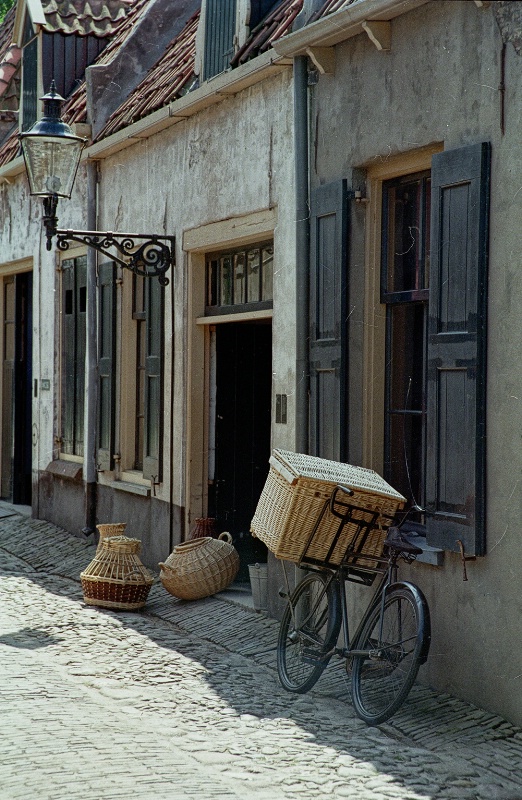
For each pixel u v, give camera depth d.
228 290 9.32
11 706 6.04
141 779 4.85
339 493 6.25
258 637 7.82
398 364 7.20
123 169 11.08
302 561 6.40
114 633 8.09
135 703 6.29
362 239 7.30
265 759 5.26
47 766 4.99
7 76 15.59
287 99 8.03
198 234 9.45
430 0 6.41
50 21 13.09
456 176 6.18
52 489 13.15
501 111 5.91
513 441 5.82
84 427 12.12
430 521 6.37
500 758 5.34
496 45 5.93
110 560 8.95
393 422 7.25
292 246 7.98
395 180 7.15
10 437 15.43
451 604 6.29
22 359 14.79
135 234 9.70
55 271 12.95
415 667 5.70
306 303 7.75
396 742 5.59
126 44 11.72
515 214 5.81
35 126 8.94
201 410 9.76
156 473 10.19
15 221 14.43
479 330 6.02
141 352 11.12
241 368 9.74
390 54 6.82
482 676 6.03
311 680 6.48
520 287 5.78
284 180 8.09
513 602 5.82
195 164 9.52
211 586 8.85
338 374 7.27
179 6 11.97
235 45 8.82
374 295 7.27
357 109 7.17
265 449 9.85
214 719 5.98
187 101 9.23
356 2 6.76
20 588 9.91
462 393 6.16
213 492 9.73
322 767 5.16
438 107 6.41
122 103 11.60
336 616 6.41
